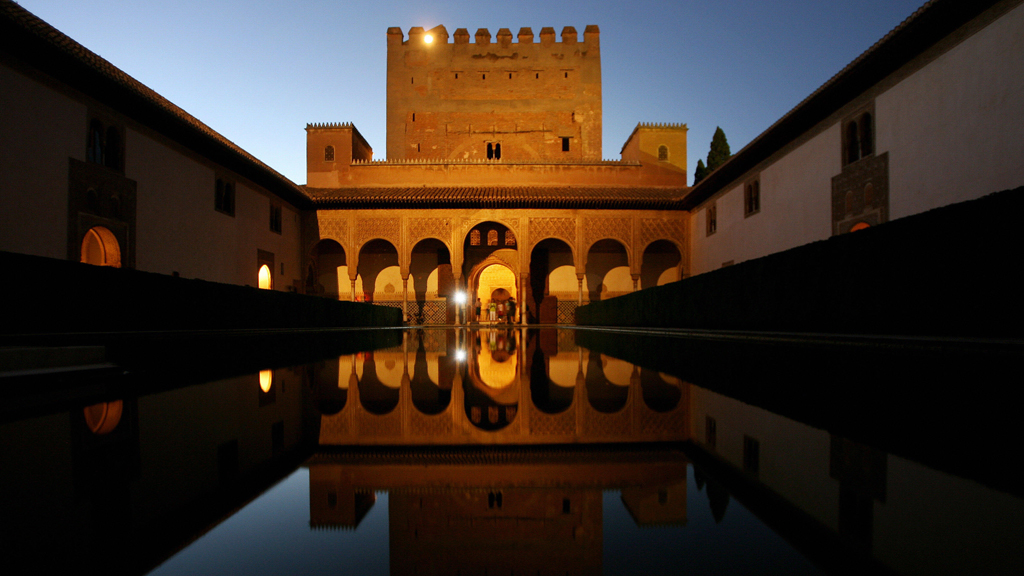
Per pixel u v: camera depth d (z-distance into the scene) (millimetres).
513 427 2068
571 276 25047
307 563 793
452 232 22859
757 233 17703
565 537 910
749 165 18203
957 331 5918
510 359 5832
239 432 1948
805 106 13492
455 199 22281
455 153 31078
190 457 1540
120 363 5043
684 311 12492
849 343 6562
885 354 5340
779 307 8922
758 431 1894
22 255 6809
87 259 14555
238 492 1216
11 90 9727
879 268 6945
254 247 18609
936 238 6156
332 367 4824
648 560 786
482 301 27719
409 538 934
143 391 3080
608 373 4207
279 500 1165
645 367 4637
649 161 25797
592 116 31500
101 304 7840
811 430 1890
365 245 24438
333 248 24922
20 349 3336
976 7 9227
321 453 1643
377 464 1506
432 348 7945
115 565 767
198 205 15242
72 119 10977
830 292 7801
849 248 7453
